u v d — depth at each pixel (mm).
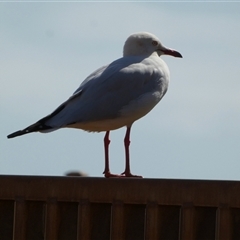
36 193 12016
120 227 11539
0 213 12422
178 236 11445
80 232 11711
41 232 12133
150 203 11453
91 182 11742
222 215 11117
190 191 11297
